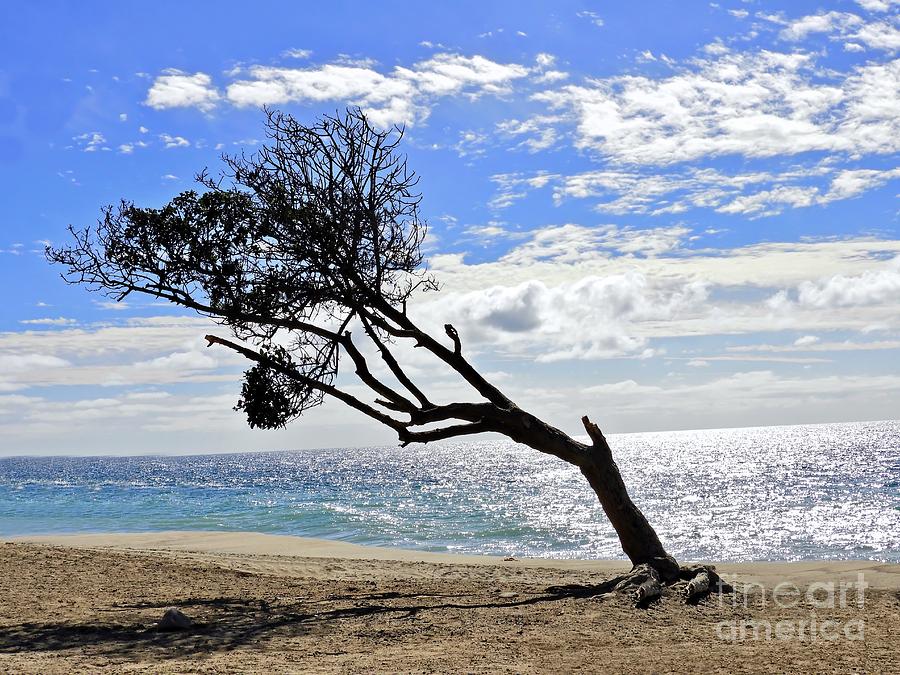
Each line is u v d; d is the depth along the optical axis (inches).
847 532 1315.2
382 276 631.8
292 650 372.2
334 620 451.2
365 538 1306.6
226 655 359.3
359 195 624.1
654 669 339.6
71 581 590.9
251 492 2773.1
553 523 1503.4
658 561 593.9
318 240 615.5
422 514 1729.8
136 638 398.9
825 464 3801.7
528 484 2965.1
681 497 2112.5
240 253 609.3
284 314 614.2
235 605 506.6
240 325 621.0
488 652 370.0
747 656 367.9
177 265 591.8
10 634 407.5
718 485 2571.4
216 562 740.7
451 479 3528.5
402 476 3964.1
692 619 470.0
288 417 612.4
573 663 349.4
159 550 880.9
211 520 1626.5
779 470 3405.5
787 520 1514.5
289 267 617.3
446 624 440.1
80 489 3267.7
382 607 498.6
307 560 796.6
